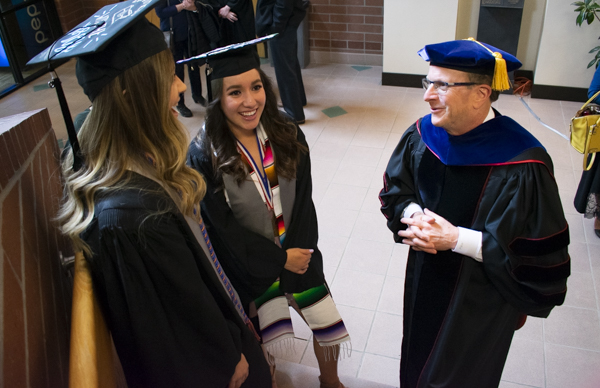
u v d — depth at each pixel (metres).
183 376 1.17
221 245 1.63
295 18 4.39
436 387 1.76
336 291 2.91
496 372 1.79
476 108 1.48
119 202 1.05
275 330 1.80
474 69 1.42
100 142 1.09
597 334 2.54
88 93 1.09
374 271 3.04
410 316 1.88
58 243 1.22
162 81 1.12
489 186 1.55
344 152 4.38
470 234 1.57
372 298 2.85
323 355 1.99
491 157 1.53
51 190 1.25
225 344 1.22
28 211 1.01
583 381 2.31
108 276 1.06
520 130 1.55
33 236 1.01
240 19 4.61
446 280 1.67
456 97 1.45
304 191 1.80
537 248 1.51
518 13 4.95
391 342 2.57
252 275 1.65
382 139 4.56
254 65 1.56
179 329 1.15
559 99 5.00
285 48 4.50
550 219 1.50
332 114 5.07
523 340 2.53
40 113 1.33
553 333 2.56
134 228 1.04
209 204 1.60
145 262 1.07
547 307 1.60
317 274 1.85
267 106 1.66
